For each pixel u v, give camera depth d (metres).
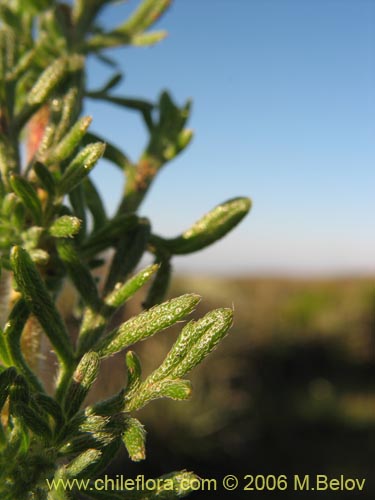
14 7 0.10
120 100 0.10
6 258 0.07
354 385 0.97
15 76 0.09
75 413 0.06
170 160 0.10
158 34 0.11
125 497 0.06
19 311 0.06
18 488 0.05
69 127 0.08
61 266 0.08
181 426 0.58
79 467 0.05
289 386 0.92
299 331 0.97
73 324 0.08
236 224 0.09
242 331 0.82
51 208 0.07
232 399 0.67
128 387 0.06
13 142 0.08
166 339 0.53
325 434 0.79
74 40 0.10
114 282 0.08
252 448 0.70
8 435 0.06
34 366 0.07
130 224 0.08
